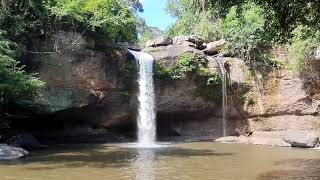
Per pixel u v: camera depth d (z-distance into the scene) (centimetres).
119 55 2805
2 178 1381
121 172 1527
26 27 2433
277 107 2905
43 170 1543
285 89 2886
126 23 3008
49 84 2517
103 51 2728
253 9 3014
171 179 1402
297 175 1479
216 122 3131
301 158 1980
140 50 3181
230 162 1820
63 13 2477
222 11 1322
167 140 3009
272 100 2930
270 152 2242
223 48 3173
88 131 2873
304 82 2800
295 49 2752
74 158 1892
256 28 2975
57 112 2614
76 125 2881
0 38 2095
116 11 3003
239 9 1393
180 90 2989
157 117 3084
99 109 2828
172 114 3086
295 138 2605
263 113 2961
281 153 2198
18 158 1864
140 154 2089
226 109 3094
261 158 1969
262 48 3034
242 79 3050
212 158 1953
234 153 2180
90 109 2777
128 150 2286
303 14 1298
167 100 2991
